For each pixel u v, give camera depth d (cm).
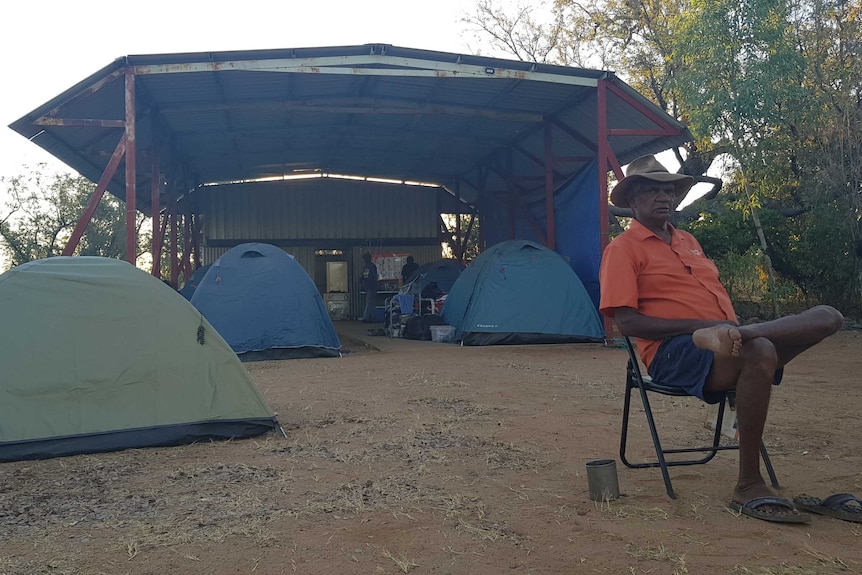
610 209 1540
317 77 1323
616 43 2355
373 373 900
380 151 2041
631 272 362
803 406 630
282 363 1048
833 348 1181
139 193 2084
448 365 979
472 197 2655
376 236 2575
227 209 2480
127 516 343
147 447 493
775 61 1451
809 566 266
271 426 528
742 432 328
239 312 1116
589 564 272
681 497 355
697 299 361
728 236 1748
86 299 507
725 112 1516
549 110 1568
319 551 291
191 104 1438
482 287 1330
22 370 481
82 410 486
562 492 369
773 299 1605
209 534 313
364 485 388
